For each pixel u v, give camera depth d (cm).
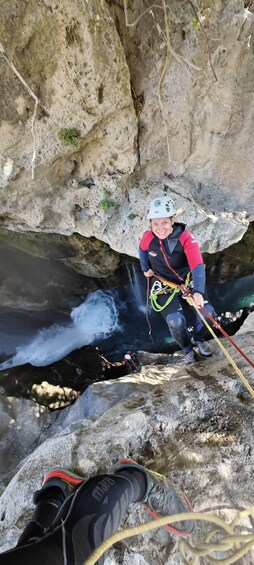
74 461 237
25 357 762
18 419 524
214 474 214
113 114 343
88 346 692
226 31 310
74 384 598
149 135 380
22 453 495
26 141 347
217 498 205
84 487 143
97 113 334
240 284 718
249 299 727
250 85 346
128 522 203
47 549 110
